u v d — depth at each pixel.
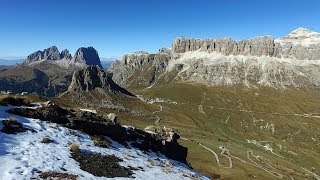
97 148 38.19
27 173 24.41
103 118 48.78
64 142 35.38
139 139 52.25
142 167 37.03
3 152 27.08
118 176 30.62
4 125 32.84
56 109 43.25
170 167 44.28
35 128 35.91
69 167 28.59
